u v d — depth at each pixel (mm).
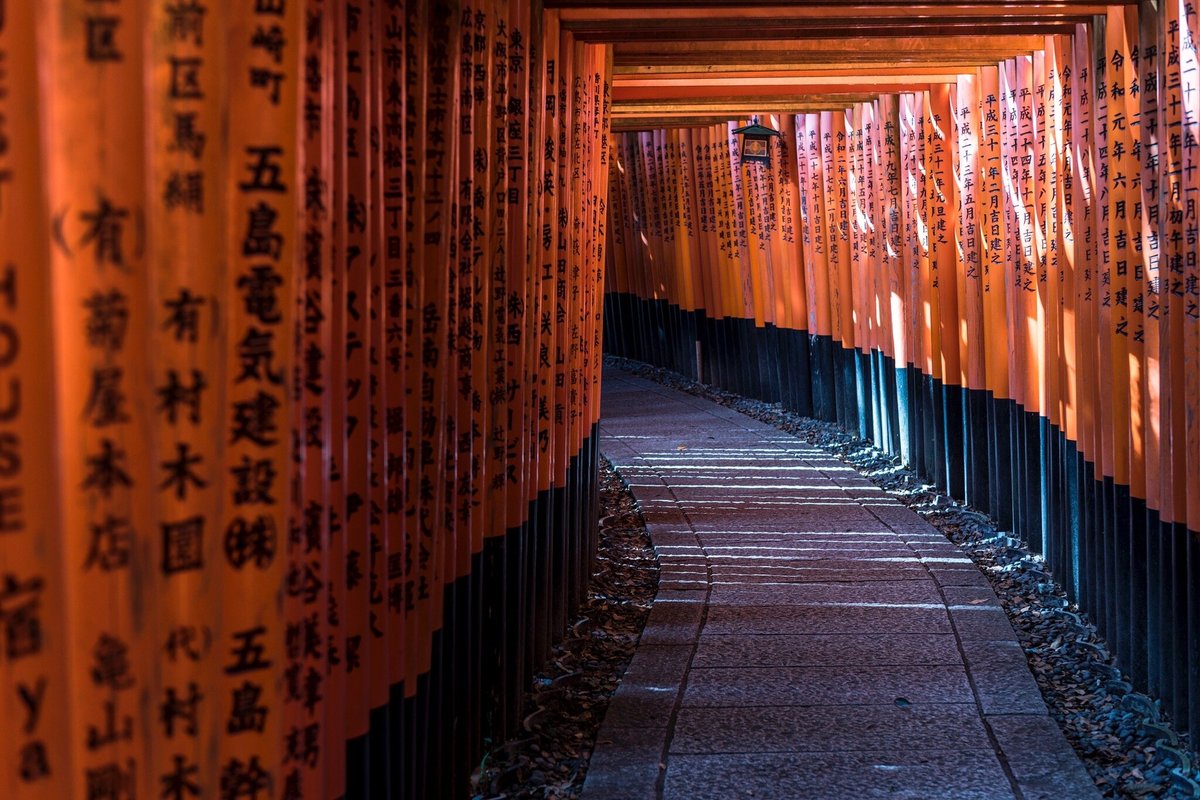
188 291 1887
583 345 6629
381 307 3039
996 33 6086
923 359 9398
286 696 2426
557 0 5410
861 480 9711
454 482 3947
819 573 6984
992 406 8039
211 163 1900
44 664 1512
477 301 4305
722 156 13750
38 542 1498
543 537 5520
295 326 2383
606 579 7195
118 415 1672
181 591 1910
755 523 8344
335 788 2764
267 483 2152
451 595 3961
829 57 7375
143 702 1732
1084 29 5887
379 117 2986
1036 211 6957
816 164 11742
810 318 12234
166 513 1890
